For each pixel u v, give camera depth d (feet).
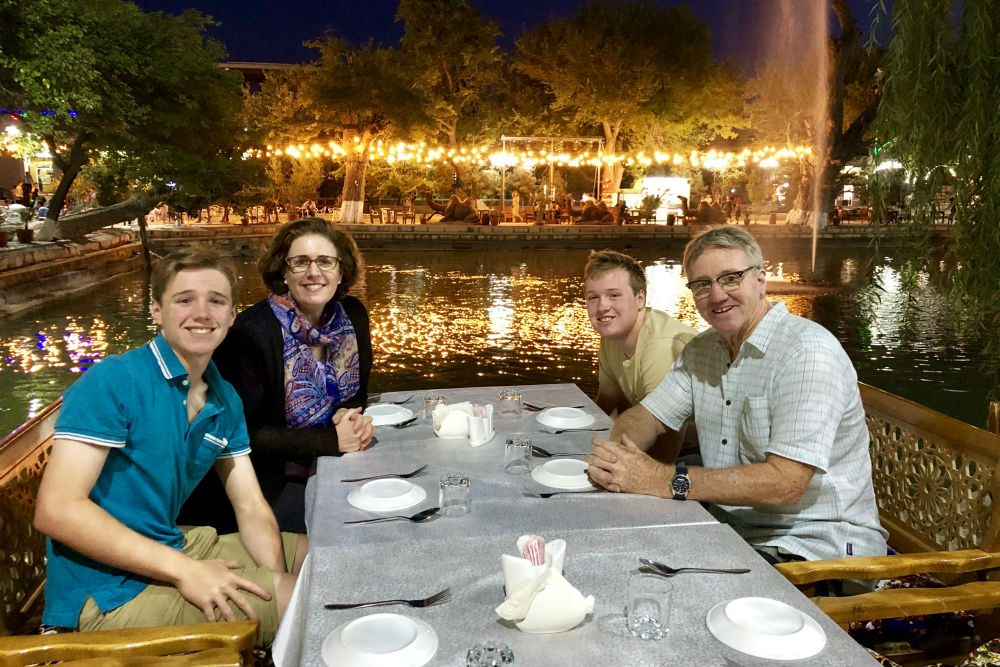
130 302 43.91
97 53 49.47
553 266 66.18
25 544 8.34
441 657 4.45
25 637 5.27
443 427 9.09
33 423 8.73
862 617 6.01
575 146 118.42
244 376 9.06
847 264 67.00
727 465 8.25
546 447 8.71
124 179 71.87
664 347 10.32
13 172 102.32
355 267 10.27
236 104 62.75
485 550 5.88
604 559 5.74
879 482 10.19
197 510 8.75
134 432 6.48
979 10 8.73
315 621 4.87
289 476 9.73
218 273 6.79
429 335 32.94
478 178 119.96
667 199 115.55
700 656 4.50
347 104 91.09
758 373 7.77
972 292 9.33
